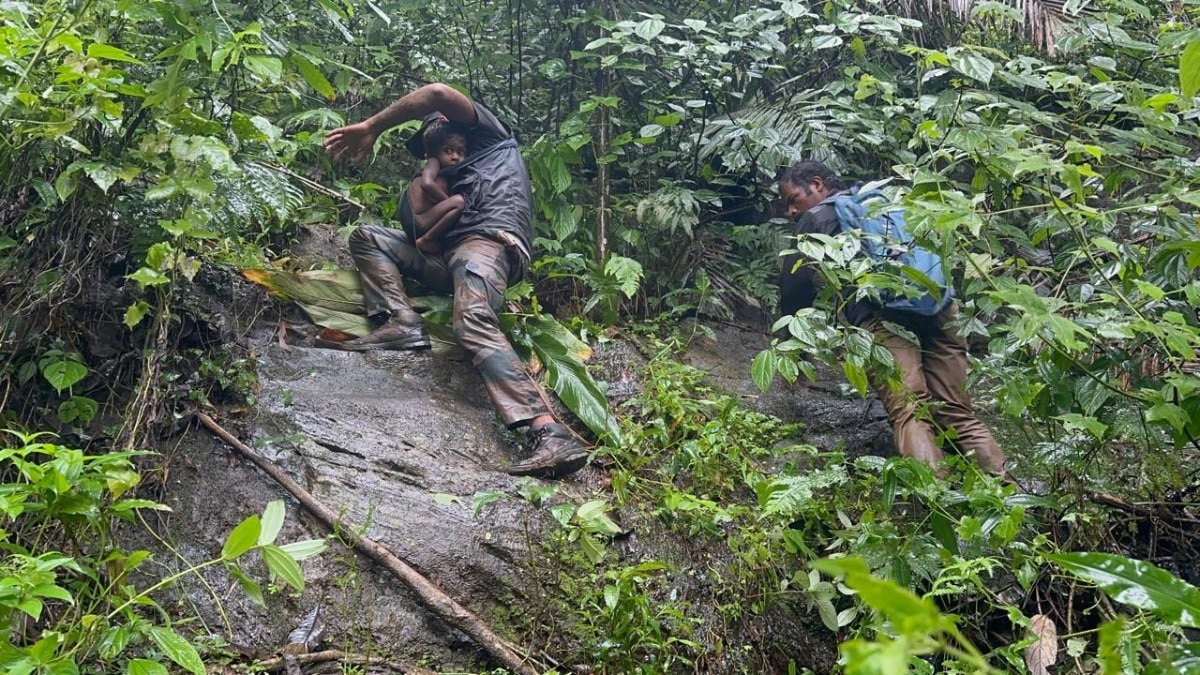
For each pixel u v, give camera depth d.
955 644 3.53
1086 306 3.31
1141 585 1.54
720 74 5.38
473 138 4.64
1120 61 5.40
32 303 3.55
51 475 2.55
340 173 5.56
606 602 3.32
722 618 3.64
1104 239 3.19
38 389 3.64
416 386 4.28
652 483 4.04
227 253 4.37
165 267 3.50
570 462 3.94
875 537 3.41
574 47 5.82
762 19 5.22
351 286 4.59
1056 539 3.86
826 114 5.29
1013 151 3.27
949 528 3.33
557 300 5.15
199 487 3.51
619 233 5.21
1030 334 2.85
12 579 2.33
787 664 3.64
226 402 3.86
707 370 4.96
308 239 5.01
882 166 5.64
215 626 3.14
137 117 3.67
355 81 5.64
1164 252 3.23
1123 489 4.03
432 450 3.90
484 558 3.54
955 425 4.21
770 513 3.39
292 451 3.70
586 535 3.61
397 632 3.27
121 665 2.85
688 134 5.60
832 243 3.61
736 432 4.32
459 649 3.30
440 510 3.64
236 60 3.36
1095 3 5.29
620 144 5.33
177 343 3.91
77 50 3.18
